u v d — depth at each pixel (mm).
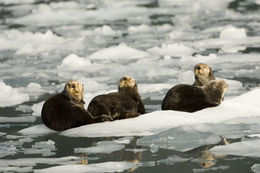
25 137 27641
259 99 31547
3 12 84562
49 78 46156
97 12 80812
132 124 27953
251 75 42312
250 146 23969
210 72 33188
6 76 47438
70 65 50406
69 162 23016
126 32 67875
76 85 28828
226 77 41969
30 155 24406
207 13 76188
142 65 49469
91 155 23906
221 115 28984
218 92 29969
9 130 29359
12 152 25031
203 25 68750
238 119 28547
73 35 67750
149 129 27266
